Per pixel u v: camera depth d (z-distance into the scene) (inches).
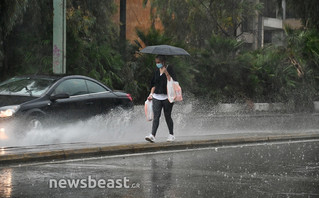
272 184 545.0
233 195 488.7
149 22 2667.3
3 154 648.4
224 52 2037.4
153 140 825.5
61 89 862.5
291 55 2285.9
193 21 2385.6
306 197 486.3
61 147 738.2
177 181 552.1
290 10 2308.1
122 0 1672.0
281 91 2171.5
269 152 805.9
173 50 829.8
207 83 2031.3
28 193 481.4
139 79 1747.0
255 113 1918.1
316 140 1010.1
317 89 2289.6
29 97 824.9
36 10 1381.6
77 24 1475.1
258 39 3380.9
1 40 1306.6
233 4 2456.9
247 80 2081.7
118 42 1742.1
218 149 838.5
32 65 1464.1
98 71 1603.1
